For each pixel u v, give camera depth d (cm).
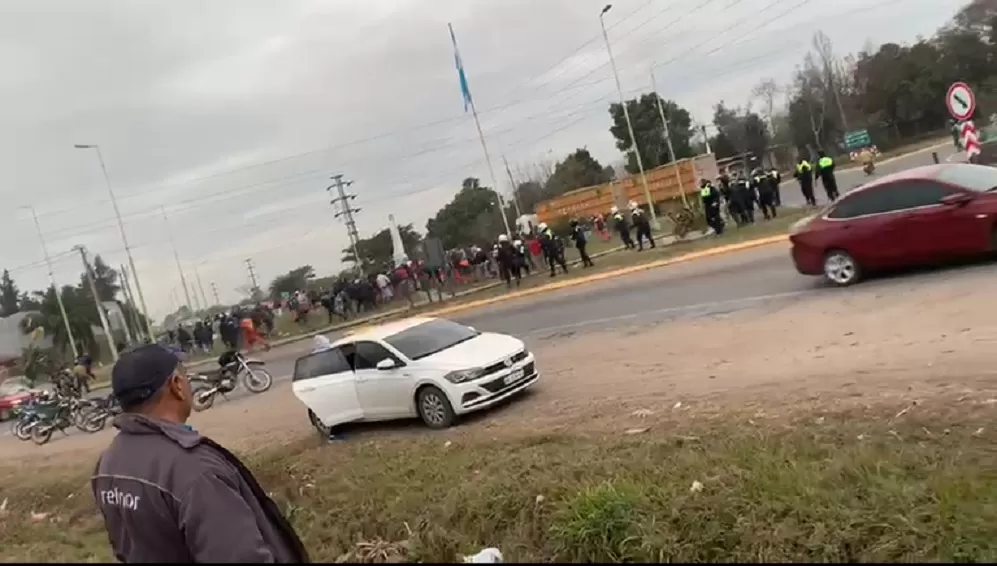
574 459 821
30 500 1216
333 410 1436
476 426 1234
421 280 4128
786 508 573
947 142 6431
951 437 685
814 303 1473
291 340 4119
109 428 2344
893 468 619
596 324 1934
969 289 1259
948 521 516
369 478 934
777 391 984
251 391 2228
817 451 699
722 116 9350
